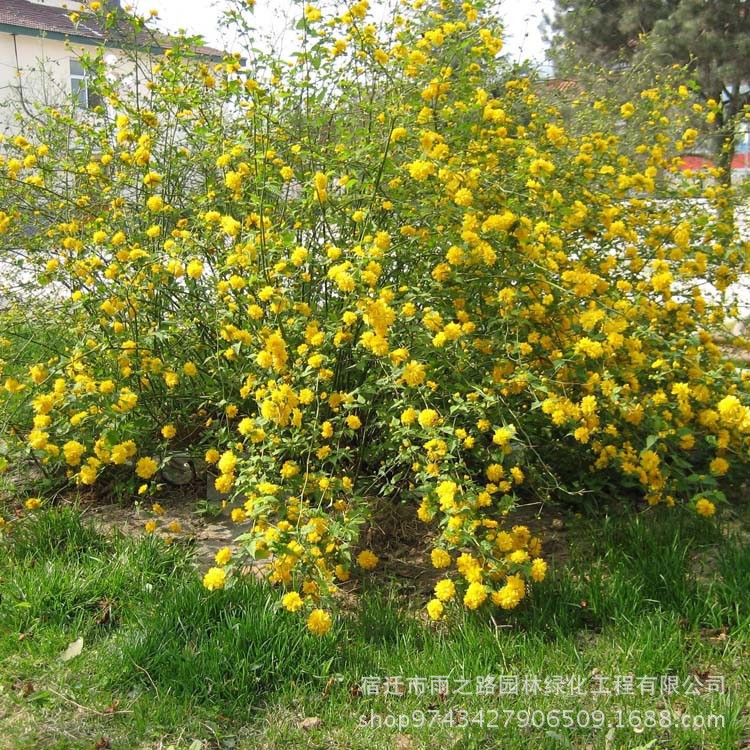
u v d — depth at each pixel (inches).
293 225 140.6
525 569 93.4
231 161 140.1
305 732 84.9
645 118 192.1
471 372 117.6
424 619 105.4
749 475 138.3
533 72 180.9
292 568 94.7
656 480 120.8
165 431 130.7
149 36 167.9
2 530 120.7
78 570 111.0
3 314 157.6
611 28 461.7
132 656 92.8
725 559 110.0
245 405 135.3
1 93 535.2
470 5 136.4
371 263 105.6
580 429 106.5
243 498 135.0
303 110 153.9
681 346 130.7
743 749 79.7
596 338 116.7
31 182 146.9
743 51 427.2
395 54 138.9
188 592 102.3
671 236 142.8
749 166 319.6
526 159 131.3
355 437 132.3
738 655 93.4
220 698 89.0
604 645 96.3
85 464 135.8
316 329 114.7
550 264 117.5
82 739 83.0
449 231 120.3
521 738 82.4
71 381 127.6
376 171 126.6
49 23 584.1
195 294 139.5
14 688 90.2
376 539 126.1
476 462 129.3
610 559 113.0
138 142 144.0
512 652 94.6
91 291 135.8
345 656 95.5
